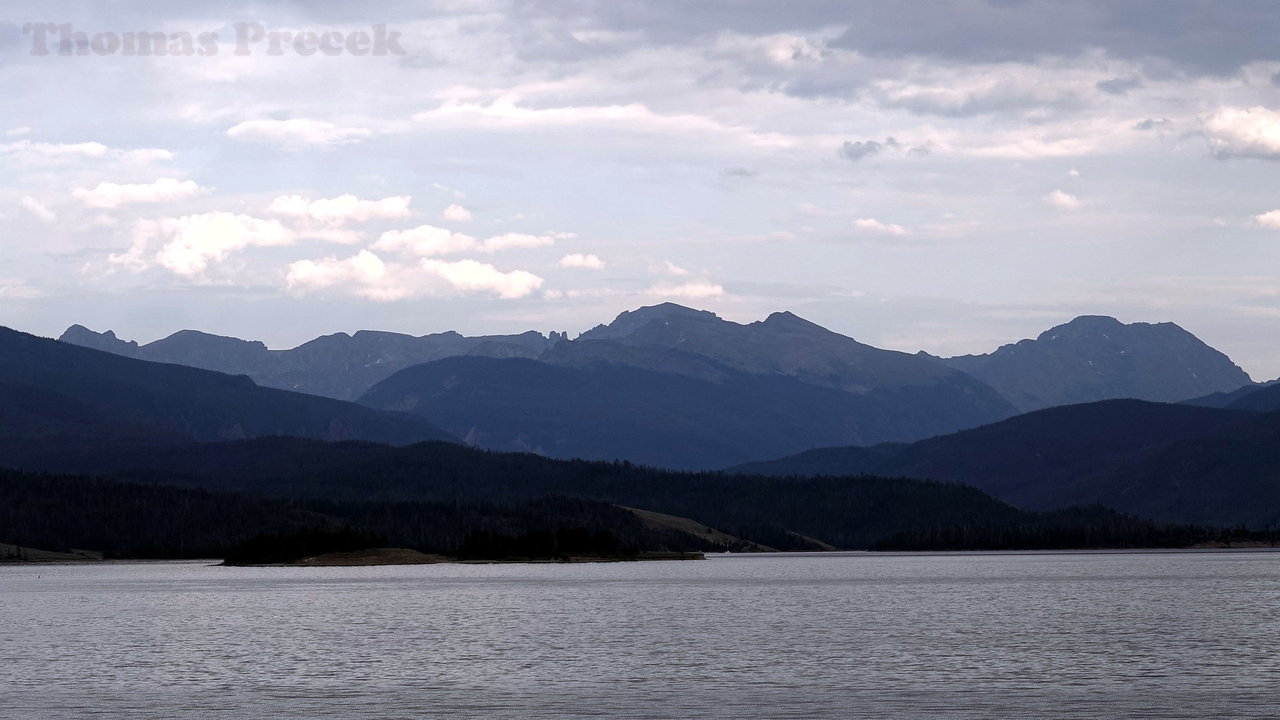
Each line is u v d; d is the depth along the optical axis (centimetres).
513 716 11975
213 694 13400
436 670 15312
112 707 12600
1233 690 13225
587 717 11900
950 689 13450
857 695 13100
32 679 14688
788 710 12219
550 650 17475
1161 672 14650
